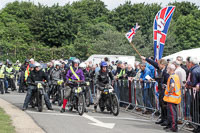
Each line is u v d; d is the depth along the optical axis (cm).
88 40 14500
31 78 2883
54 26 14975
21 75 4831
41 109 2773
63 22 15312
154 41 2780
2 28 14150
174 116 2045
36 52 11681
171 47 14688
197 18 17250
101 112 2867
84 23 16712
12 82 5081
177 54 4656
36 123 2127
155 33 2773
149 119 2541
